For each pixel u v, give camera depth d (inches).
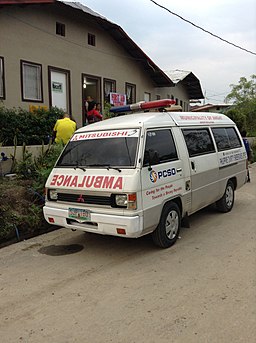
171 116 240.7
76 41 517.0
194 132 256.5
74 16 509.7
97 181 195.9
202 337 119.8
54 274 178.5
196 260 190.7
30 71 450.0
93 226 197.2
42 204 271.9
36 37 452.1
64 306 145.3
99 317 135.5
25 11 434.3
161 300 146.9
